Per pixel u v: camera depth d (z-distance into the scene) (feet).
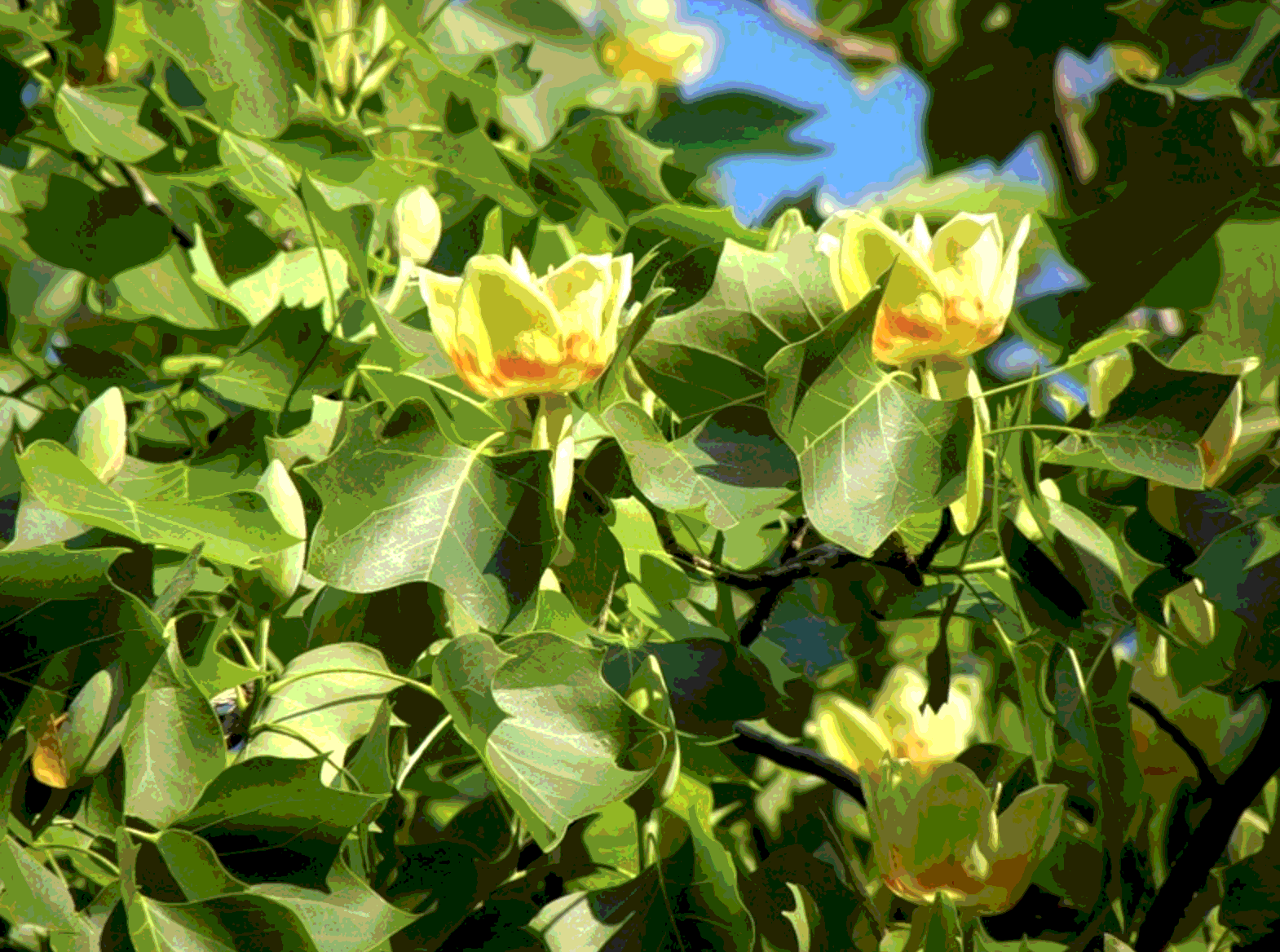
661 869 4.86
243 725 4.83
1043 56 5.23
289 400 4.95
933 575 5.10
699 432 4.85
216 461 4.97
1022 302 5.26
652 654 5.09
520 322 4.73
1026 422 4.89
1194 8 5.01
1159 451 4.86
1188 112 5.02
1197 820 5.15
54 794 4.61
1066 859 5.14
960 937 4.85
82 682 4.61
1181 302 5.16
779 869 5.03
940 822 4.93
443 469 4.73
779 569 5.04
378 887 4.91
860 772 5.09
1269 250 5.22
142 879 4.61
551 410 4.79
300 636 4.91
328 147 5.13
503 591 4.69
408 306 5.24
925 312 4.81
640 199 5.20
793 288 4.85
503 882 4.92
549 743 4.72
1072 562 4.91
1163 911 5.02
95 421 4.82
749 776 5.16
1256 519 4.94
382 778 4.75
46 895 4.62
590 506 4.89
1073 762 5.22
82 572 4.58
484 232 5.24
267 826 4.64
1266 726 5.02
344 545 4.67
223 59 5.16
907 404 4.77
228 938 4.61
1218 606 4.90
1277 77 4.99
